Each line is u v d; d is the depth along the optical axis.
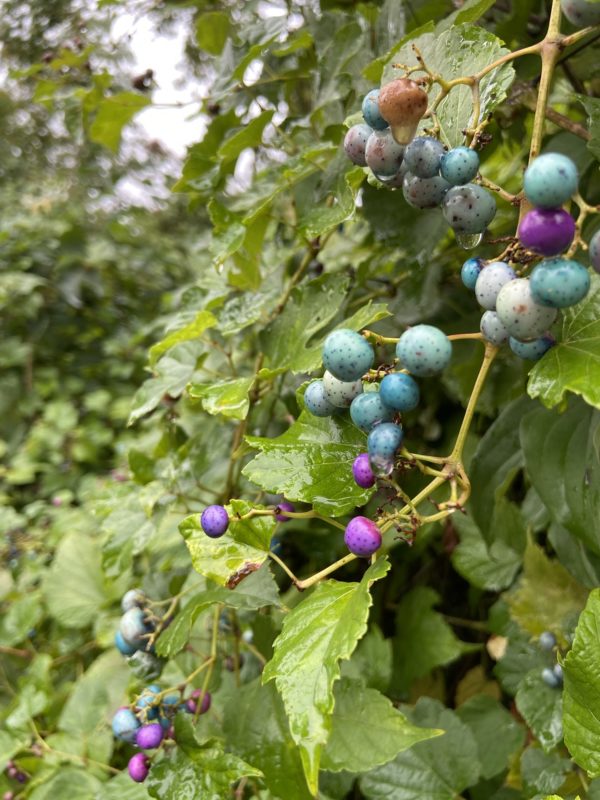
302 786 0.15
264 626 0.18
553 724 0.15
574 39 0.10
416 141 0.10
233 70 0.21
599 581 0.16
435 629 0.21
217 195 0.21
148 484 0.20
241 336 0.22
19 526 0.41
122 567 0.19
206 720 0.19
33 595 0.31
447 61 0.12
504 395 0.19
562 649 0.16
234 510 0.12
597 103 0.13
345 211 0.16
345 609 0.09
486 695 0.20
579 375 0.09
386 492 0.11
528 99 0.17
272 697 0.16
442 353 0.09
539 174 0.08
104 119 0.22
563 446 0.14
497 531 0.20
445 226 0.17
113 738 0.22
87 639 0.31
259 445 0.12
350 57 0.18
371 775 0.17
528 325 0.09
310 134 0.21
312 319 0.17
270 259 0.23
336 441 0.12
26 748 0.21
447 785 0.17
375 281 0.22
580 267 0.08
